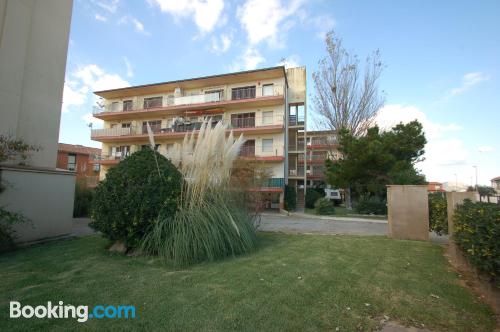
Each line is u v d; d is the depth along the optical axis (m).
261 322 2.17
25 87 6.95
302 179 25.47
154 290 2.79
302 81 23.47
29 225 5.34
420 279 3.35
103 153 24.06
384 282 3.21
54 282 2.98
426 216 6.15
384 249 5.07
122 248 4.41
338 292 2.86
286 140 21.39
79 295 2.63
